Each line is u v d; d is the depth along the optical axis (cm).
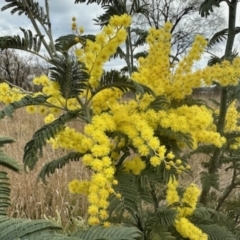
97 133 126
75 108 143
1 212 75
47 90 128
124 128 133
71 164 466
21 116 761
